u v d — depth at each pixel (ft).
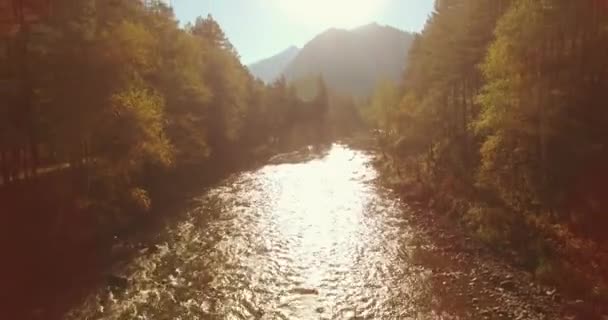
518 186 90.27
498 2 123.13
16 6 80.12
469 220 96.22
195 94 155.02
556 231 74.38
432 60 161.07
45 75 75.25
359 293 69.26
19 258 72.90
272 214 119.65
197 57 180.75
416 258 82.64
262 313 63.41
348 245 92.43
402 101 213.87
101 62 77.92
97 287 70.38
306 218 115.24
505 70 83.20
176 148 135.74
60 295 67.00
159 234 99.71
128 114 84.07
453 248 86.22
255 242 95.35
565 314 57.21
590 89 76.43
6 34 77.97
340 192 148.87
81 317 60.80
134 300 66.85
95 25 82.43
